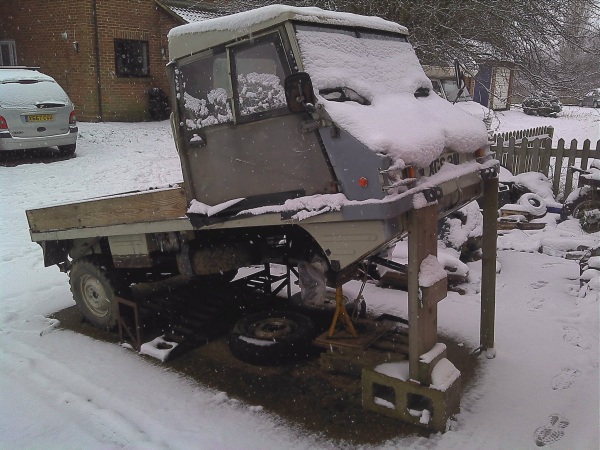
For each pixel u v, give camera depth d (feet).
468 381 13.47
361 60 12.94
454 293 19.10
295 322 15.84
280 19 11.53
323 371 14.21
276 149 12.04
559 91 33.96
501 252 23.43
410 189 10.71
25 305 19.65
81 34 53.88
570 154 29.60
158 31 59.21
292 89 10.74
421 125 11.91
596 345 14.98
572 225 25.63
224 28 12.46
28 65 59.00
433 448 10.93
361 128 10.70
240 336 15.10
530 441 11.09
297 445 11.19
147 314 17.40
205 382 13.89
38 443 11.59
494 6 29.40
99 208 16.01
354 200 10.82
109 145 47.75
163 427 11.88
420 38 30.12
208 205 13.55
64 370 14.67
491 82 35.96
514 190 28.84
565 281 19.85
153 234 15.43
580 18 31.32
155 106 59.00
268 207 12.14
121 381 14.03
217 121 12.89
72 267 17.69
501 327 16.33
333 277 14.10
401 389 11.71
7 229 27.48
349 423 11.90
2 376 14.47
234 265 15.78
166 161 42.63
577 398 12.59
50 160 42.65
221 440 11.39
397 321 15.93
